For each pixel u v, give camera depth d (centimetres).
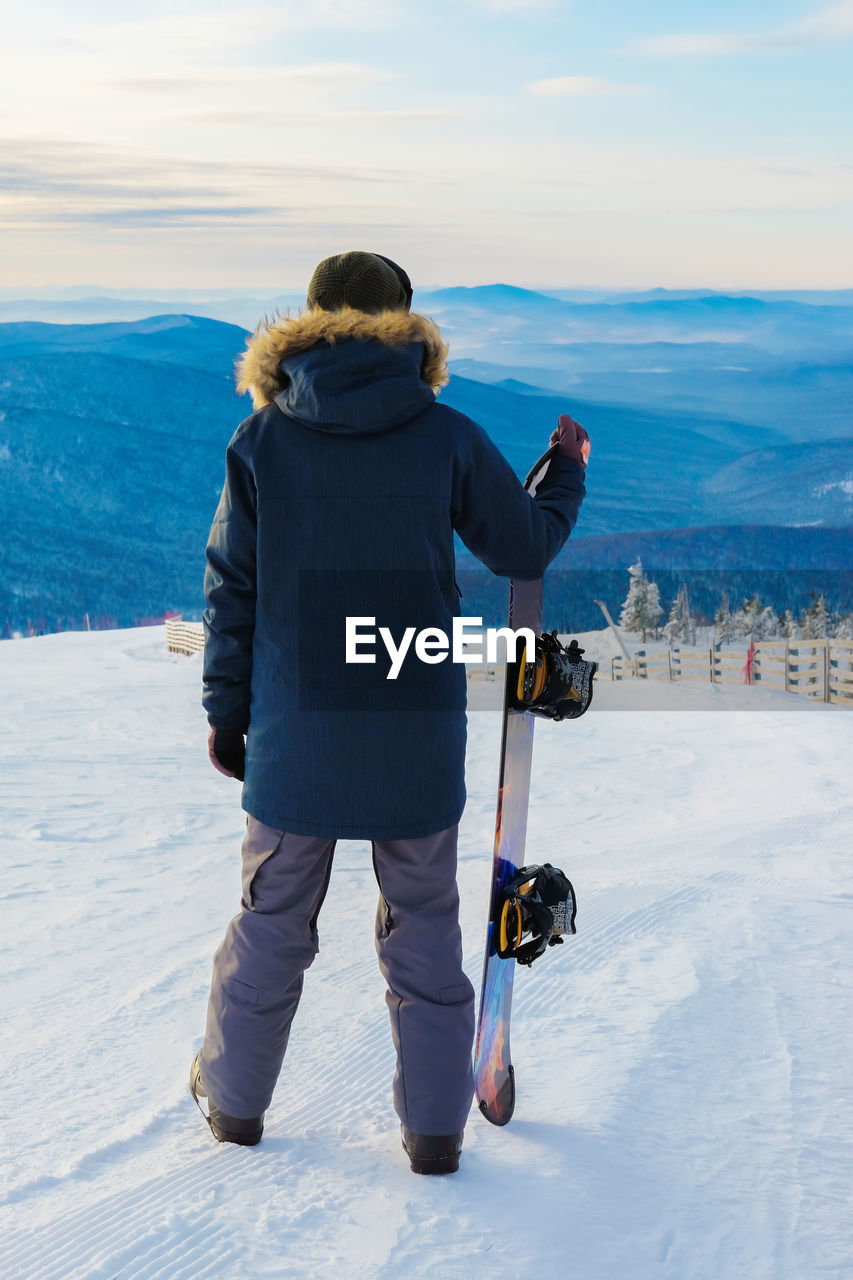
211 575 188
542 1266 147
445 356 190
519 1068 231
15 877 567
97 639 4100
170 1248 149
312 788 179
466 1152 186
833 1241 158
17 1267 146
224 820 773
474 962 341
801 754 1198
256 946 186
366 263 190
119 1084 238
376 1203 164
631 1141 191
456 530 194
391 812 179
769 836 609
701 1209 166
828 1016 257
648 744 1352
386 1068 237
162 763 1122
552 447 213
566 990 287
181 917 461
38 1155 193
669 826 752
